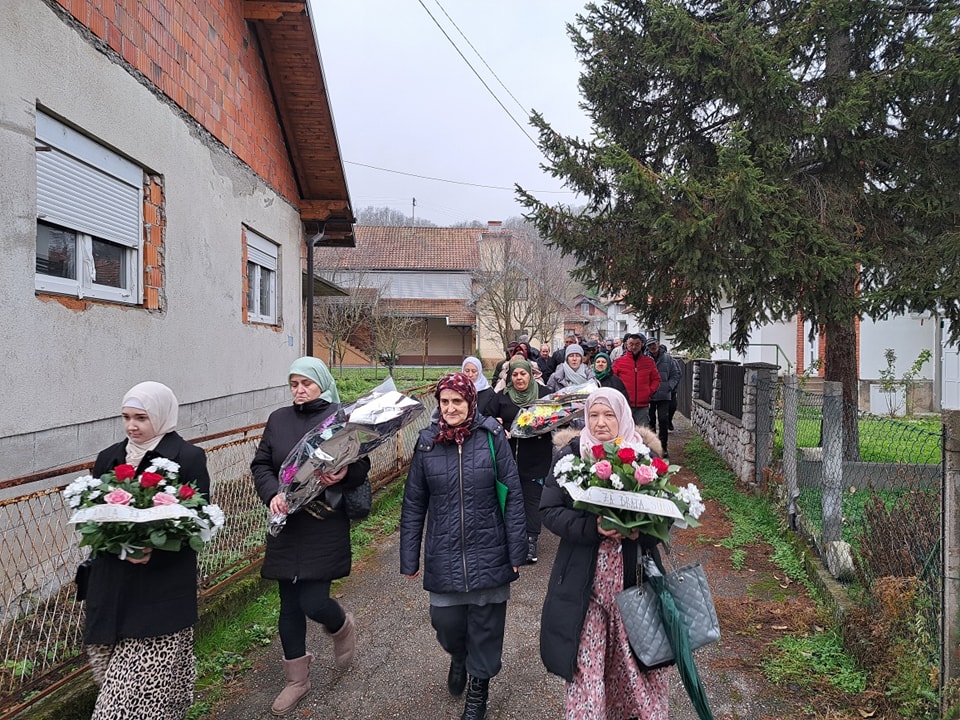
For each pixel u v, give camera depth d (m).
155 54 5.82
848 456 8.50
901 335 16.88
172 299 6.14
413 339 44.75
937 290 7.27
